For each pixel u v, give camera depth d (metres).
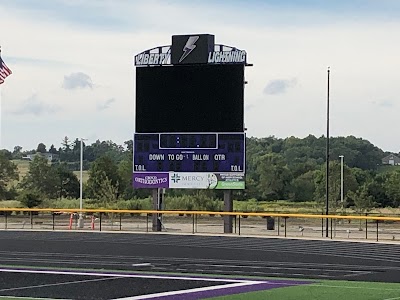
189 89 39.06
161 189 43.03
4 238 36.62
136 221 54.16
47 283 19.73
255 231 43.47
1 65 41.31
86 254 28.39
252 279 20.77
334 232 42.22
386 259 27.28
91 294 17.77
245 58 38.28
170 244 33.34
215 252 29.58
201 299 16.95
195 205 65.44
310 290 18.41
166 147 39.41
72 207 67.12
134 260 26.27
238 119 38.47
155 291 18.27
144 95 39.72
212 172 38.81
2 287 18.97
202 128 38.91
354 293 17.86
